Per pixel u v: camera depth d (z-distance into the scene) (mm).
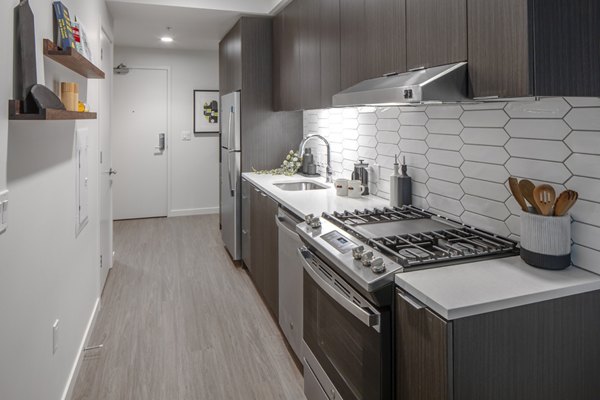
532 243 1313
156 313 3004
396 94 1376
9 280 1266
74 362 2166
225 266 4039
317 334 1864
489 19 1201
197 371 2297
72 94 1860
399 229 1757
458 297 1102
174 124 6129
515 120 1518
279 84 3598
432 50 1480
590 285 1189
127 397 2068
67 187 2021
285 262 2449
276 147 3945
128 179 6027
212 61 6172
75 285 2207
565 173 1333
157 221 5973
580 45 1134
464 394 1072
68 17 1929
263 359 2418
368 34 1970
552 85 1098
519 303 1108
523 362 1129
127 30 4535
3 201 1204
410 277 1245
